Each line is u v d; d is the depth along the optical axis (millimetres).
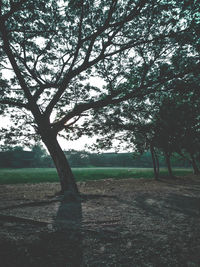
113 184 17344
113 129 14219
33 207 7707
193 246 3891
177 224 5430
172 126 15695
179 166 56469
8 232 4594
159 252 3619
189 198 9836
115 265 3115
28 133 12086
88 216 6270
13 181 21016
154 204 8359
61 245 3889
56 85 12289
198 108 14430
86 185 16562
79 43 10039
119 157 64188
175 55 9750
